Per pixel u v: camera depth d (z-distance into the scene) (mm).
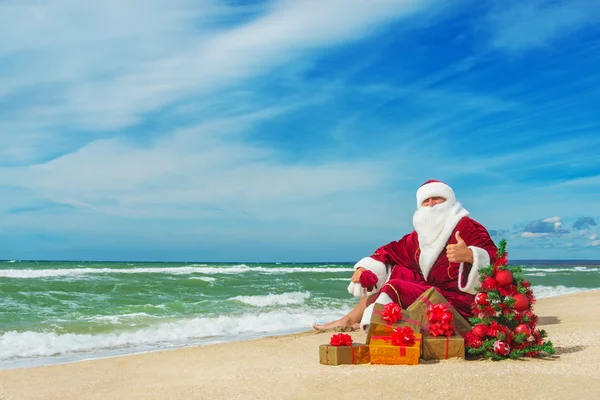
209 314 11094
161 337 8445
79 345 7715
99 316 10531
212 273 30422
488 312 4902
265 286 19516
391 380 4047
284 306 12828
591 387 3637
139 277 23797
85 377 5203
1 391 4664
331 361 4941
